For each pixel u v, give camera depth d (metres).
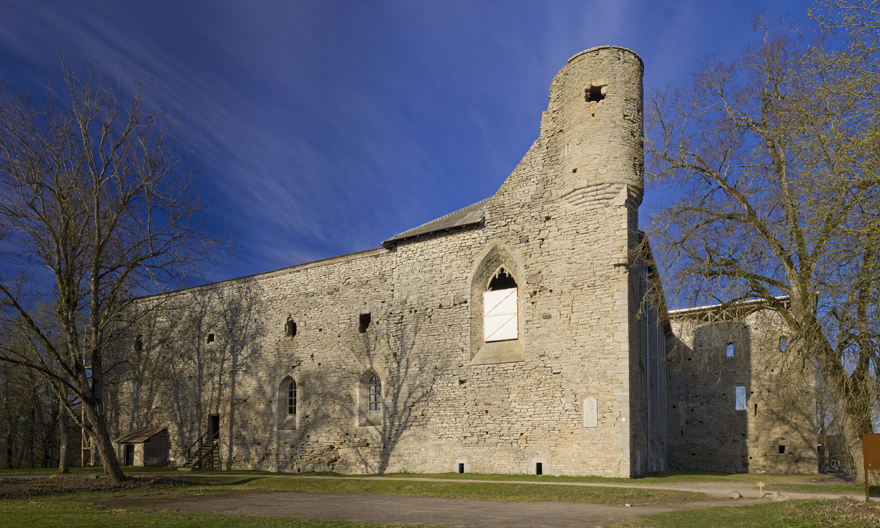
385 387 25.94
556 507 14.41
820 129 13.42
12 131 21.23
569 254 22.62
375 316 27.09
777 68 17.92
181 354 33.31
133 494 18.75
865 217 11.99
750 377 32.53
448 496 17.59
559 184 23.44
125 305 25.02
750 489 16.92
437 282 25.66
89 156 22.23
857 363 15.27
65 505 15.66
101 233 23.17
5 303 20.69
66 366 21.12
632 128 22.84
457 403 23.86
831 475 27.02
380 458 25.31
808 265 14.71
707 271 18.50
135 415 34.38
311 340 28.83
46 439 39.31
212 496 18.25
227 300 32.31
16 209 21.30
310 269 29.78
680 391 34.31
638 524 11.25
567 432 21.28
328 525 11.41
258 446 29.30
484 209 25.14
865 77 12.32
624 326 21.00
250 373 30.48
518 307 23.89
